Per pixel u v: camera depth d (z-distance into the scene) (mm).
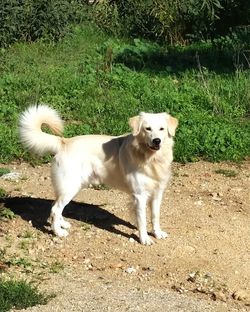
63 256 4109
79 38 9945
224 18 10828
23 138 4316
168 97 7188
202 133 6066
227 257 4137
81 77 7965
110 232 4414
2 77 7973
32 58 8906
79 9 10734
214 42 10000
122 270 3967
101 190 5082
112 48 9430
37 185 5211
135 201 4242
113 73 8211
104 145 4289
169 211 4727
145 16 10789
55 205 4328
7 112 6770
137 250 4195
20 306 3432
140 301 3502
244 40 9930
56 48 9406
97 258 4098
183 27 10703
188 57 9297
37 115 4309
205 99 7160
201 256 4137
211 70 8562
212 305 3559
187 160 5754
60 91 7480
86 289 3652
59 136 4746
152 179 4207
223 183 5312
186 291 3756
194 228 4480
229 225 4543
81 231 4414
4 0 9383
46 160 5715
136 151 4172
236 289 3805
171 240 4312
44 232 4395
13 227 4438
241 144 5949
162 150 4172
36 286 3623
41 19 9664
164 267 4012
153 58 9273
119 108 6898
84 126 6328
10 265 3941
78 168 4266
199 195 5055
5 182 5254
